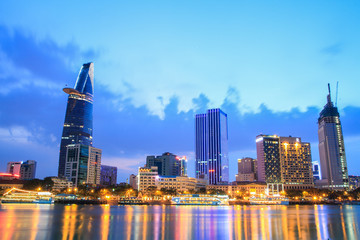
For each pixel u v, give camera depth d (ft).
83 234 338.54
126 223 445.78
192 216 587.27
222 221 488.85
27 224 417.08
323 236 340.39
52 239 306.76
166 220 497.87
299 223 464.24
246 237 332.80
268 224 448.65
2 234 332.80
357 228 406.00
